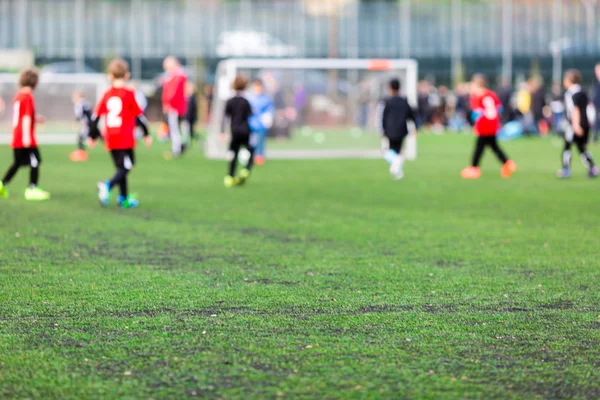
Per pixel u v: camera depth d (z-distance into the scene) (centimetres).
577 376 564
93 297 787
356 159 2781
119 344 634
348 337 655
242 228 1237
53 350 619
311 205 1522
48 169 2284
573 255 1020
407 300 782
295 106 2928
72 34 5112
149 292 809
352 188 1831
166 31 5166
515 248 1070
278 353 612
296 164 2542
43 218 1320
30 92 1541
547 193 1727
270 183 1939
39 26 5088
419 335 662
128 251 1037
